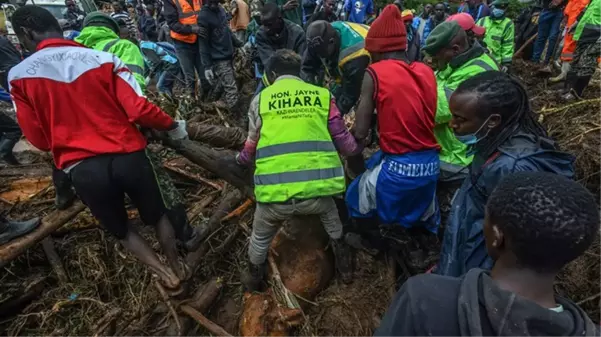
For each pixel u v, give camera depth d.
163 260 2.58
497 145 1.50
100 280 2.52
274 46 3.79
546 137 1.55
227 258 2.79
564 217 0.79
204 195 3.23
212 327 2.15
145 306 2.36
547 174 0.88
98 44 2.81
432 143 2.23
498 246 0.90
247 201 2.90
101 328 2.12
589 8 4.29
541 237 0.80
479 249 1.61
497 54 5.07
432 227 2.53
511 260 0.88
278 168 2.02
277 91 2.08
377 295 2.52
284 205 2.06
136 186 2.05
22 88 1.83
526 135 1.49
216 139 2.77
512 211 0.84
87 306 2.38
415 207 2.37
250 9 7.34
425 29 6.55
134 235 2.28
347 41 2.89
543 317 0.76
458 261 1.71
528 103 1.50
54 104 1.83
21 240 2.36
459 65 2.40
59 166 1.98
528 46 6.98
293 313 2.15
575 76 4.59
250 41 5.30
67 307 2.37
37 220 2.45
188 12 4.78
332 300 2.49
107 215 2.09
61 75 1.82
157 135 2.33
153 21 8.95
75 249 2.69
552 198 0.81
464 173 2.48
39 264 2.68
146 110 1.90
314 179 2.03
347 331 2.35
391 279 2.57
